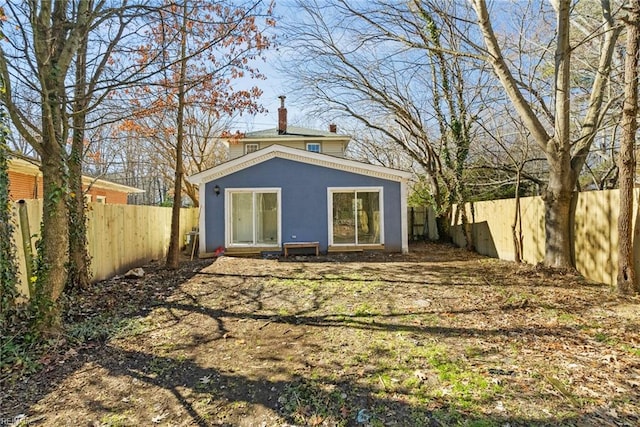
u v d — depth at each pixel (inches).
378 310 213.8
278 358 152.4
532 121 299.1
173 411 116.0
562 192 294.7
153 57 258.1
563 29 281.7
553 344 157.6
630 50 216.7
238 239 453.1
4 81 152.1
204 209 449.7
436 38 475.2
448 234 579.2
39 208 221.0
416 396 120.3
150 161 831.1
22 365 142.8
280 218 451.5
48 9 164.6
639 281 227.5
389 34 370.0
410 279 296.8
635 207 230.1
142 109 312.3
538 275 292.0
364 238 454.0
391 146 698.8
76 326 183.2
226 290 266.5
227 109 379.9
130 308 220.5
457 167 511.5
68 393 126.6
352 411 113.9
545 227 311.6
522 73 372.8
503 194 538.6
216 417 112.7
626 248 225.0
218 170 448.5
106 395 125.5
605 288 245.4
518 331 173.9
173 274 324.5
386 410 113.7
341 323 193.2
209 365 146.9
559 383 124.5
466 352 152.1
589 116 301.4
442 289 260.5
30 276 200.4
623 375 128.9
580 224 285.3
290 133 818.8
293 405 117.8
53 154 169.0
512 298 229.1
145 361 150.9
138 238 371.2
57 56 177.8
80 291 251.8
